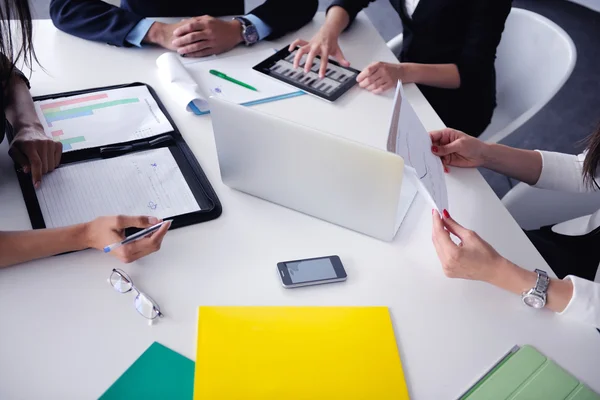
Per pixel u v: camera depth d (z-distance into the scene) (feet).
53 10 5.10
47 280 3.09
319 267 3.24
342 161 3.14
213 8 5.76
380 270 3.29
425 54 5.84
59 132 4.00
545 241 4.48
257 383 2.68
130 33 4.95
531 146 8.92
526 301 3.13
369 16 11.21
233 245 3.37
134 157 3.87
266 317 2.97
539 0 12.30
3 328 2.85
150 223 3.22
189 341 2.85
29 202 3.48
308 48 4.99
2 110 3.76
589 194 4.64
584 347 3.00
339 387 2.70
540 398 2.71
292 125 3.13
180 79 4.50
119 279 3.10
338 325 2.96
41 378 2.67
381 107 4.56
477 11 5.23
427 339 2.96
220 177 3.83
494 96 5.75
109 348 2.80
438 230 3.24
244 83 4.64
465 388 2.77
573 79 10.37
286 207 3.67
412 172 3.08
